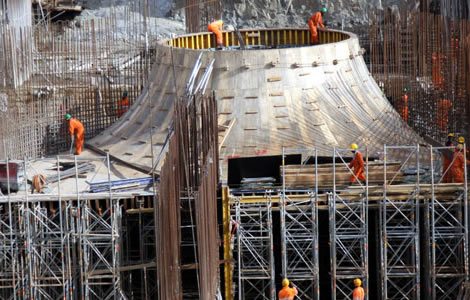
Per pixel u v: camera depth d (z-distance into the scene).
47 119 69.56
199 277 41.16
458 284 50.81
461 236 50.25
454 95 64.94
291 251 53.75
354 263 50.47
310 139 56.66
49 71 76.31
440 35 68.94
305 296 51.19
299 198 50.12
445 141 65.50
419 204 50.75
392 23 77.88
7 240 49.97
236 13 102.19
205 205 43.00
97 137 62.91
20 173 53.06
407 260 52.81
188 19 81.00
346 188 50.88
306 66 58.56
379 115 59.66
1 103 64.25
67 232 49.88
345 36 62.91
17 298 50.81
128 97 75.81
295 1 102.25
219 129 56.97
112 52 83.44
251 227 51.34
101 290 52.06
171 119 58.06
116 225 49.50
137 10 102.12
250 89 57.94
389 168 51.50
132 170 56.72
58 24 97.06
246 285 54.00
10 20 74.81
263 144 56.66
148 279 52.59
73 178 55.28
